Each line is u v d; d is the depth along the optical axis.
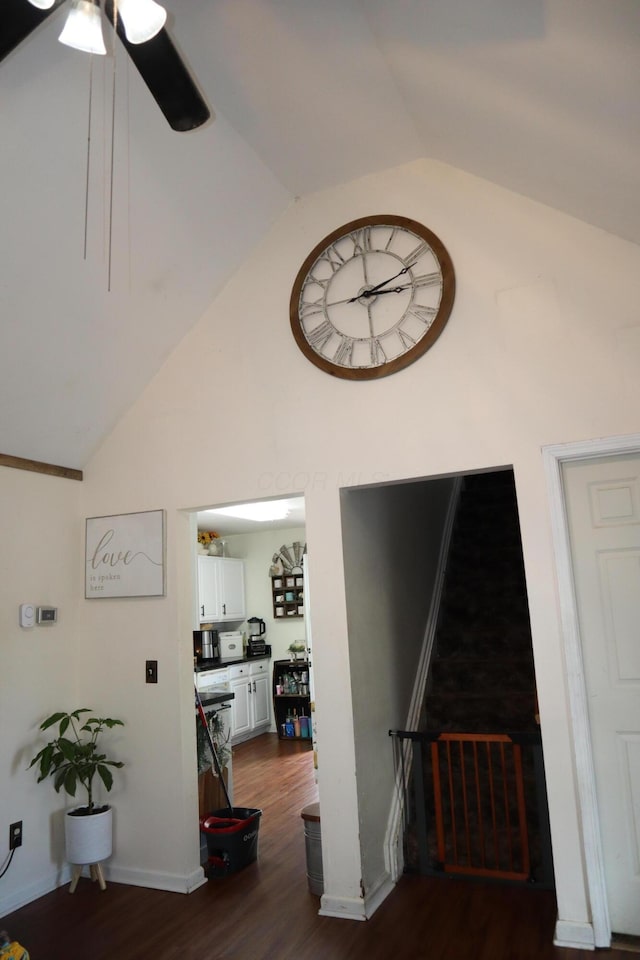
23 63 2.24
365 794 3.08
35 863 3.32
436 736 3.32
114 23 1.68
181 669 3.50
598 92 1.92
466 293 3.09
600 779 2.67
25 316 2.98
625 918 2.58
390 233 3.31
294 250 3.56
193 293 3.58
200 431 3.63
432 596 4.67
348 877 2.94
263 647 7.45
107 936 2.85
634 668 2.67
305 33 2.46
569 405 2.83
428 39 2.20
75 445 3.76
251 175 3.29
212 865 3.46
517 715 3.81
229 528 7.58
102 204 2.86
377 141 3.14
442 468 3.03
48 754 3.28
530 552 2.81
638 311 2.77
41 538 3.61
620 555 2.74
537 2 1.69
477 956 2.53
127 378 3.67
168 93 1.89
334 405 3.31
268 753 6.18
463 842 3.33
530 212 3.03
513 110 2.32
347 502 3.33
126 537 3.72
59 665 3.62
